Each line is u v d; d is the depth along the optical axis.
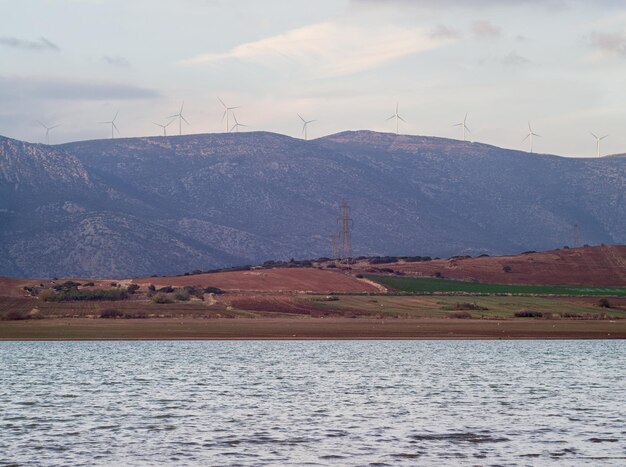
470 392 177.25
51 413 147.12
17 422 137.38
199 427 133.50
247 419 141.12
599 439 124.00
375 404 159.00
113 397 168.88
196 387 185.88
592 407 155.38
